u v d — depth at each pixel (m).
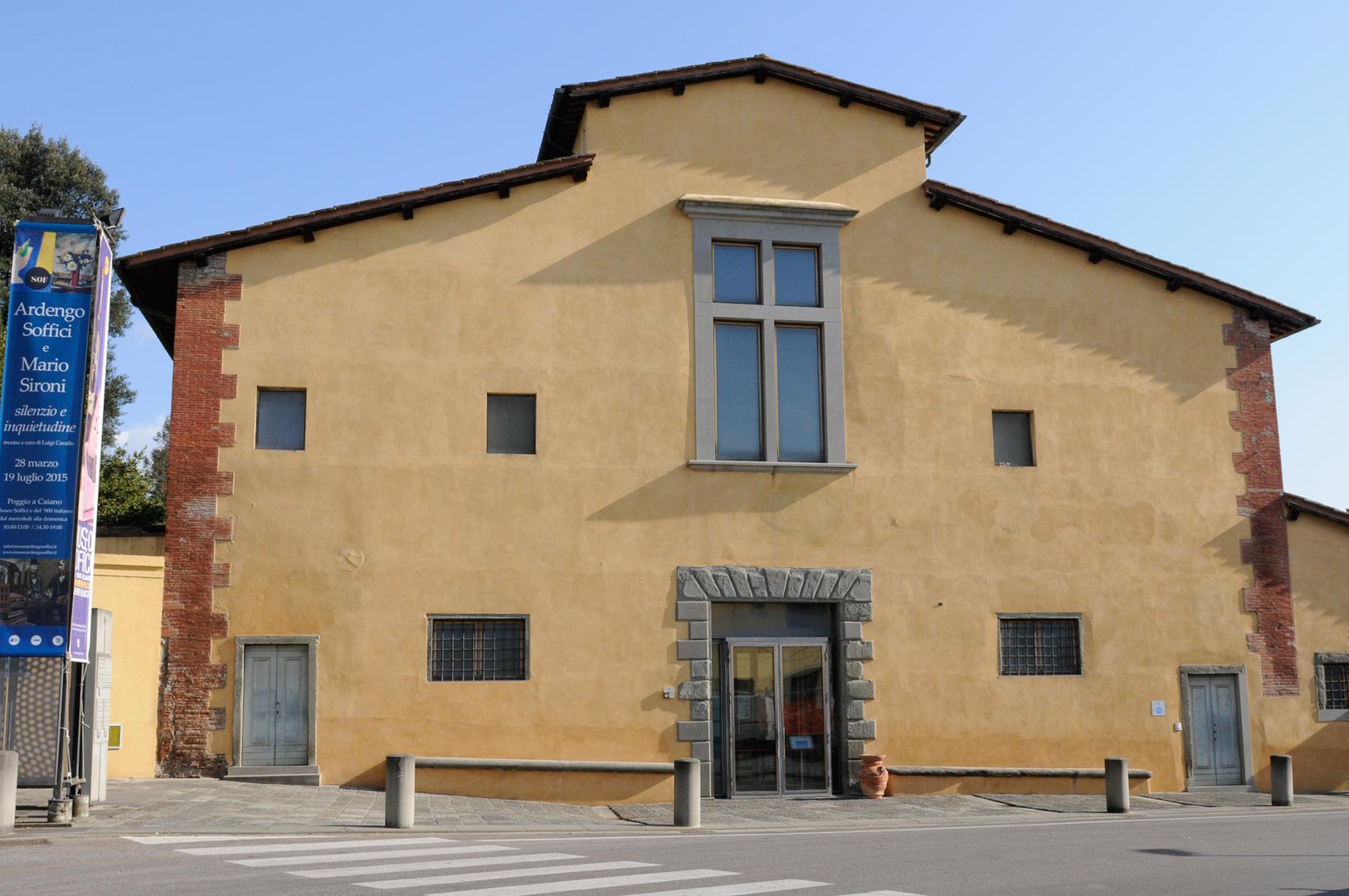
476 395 21.59
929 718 22.31
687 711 21.38
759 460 22.62
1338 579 24.45
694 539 21.92
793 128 23.78
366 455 21.00
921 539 22.83
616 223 22.66
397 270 21.69
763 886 10.70
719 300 22.92
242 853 12.75
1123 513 23.81
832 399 22.89
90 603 15.45
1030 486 23.50
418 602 20.72
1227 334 24.98
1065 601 23.23
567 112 23.23
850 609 22.30
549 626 21.12
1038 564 23.25
